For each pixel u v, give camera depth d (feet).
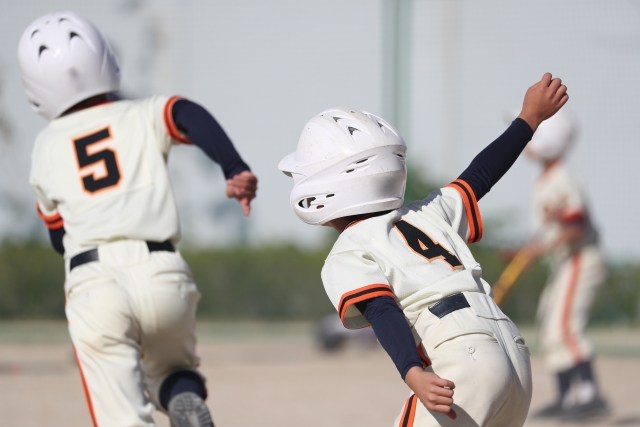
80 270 38.14
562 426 71.46
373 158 32.50
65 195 39.55
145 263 38.24
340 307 30.53
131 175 39.65
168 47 195.93
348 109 34.30
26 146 168.66
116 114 41.04
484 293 32.40
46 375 98.43
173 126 40.83
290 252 205.46
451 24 174.81
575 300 76.43
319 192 32.63
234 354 129.29
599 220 170.30
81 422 66.85
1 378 95.30
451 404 27.96
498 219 186.80
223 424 67.46
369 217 33.24
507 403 30.73
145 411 36.06
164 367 39.99
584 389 74.90
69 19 42.01
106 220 38.70
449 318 30.60
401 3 149.28
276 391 88.33
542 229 80.28
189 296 39.06
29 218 186.19
